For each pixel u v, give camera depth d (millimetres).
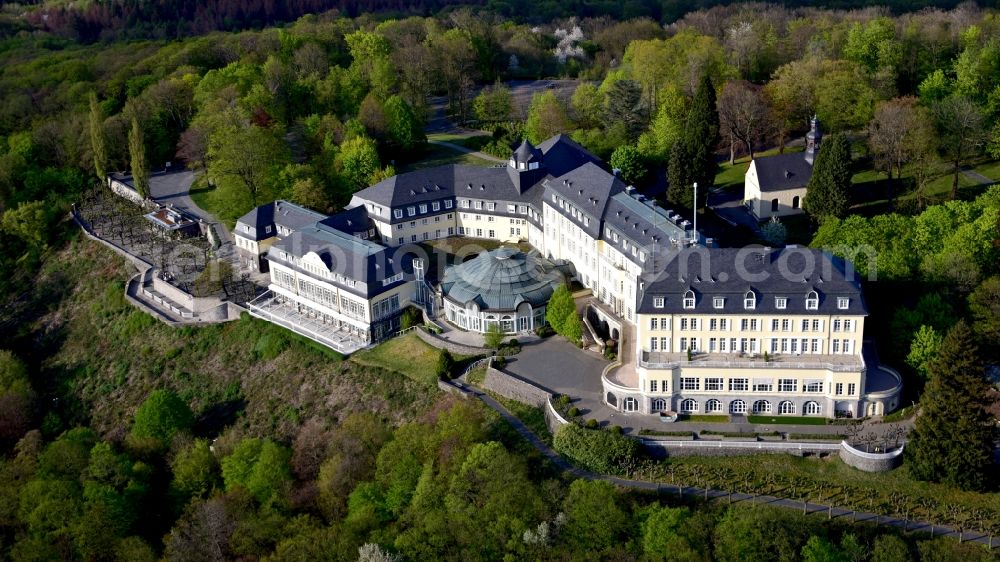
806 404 167875
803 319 166000
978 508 148125
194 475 185625
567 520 150500
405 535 154125
